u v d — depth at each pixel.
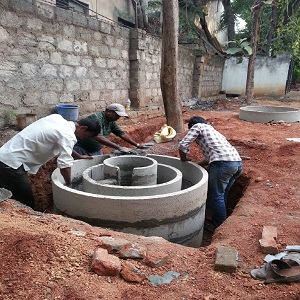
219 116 9.77
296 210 3.41
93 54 7.36
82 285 1.88
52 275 1.94
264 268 2.17
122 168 4.52
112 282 1.96
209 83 15.10
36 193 4.64
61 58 6.49
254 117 8.66
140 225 3.31
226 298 1.88
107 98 8.08
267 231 2.78
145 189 3.64
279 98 15.26
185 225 3.58
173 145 6.02
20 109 5.75
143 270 2.11
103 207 3.26
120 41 8.25
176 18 5.98
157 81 10.24
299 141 6.16
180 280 2.05
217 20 19.56
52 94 6.40
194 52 13.30
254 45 12.34
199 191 3.63
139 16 11.77
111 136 6.55
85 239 2.40
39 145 3.30
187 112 10.76
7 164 3.29
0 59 5.27
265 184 4.27
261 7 12.02
